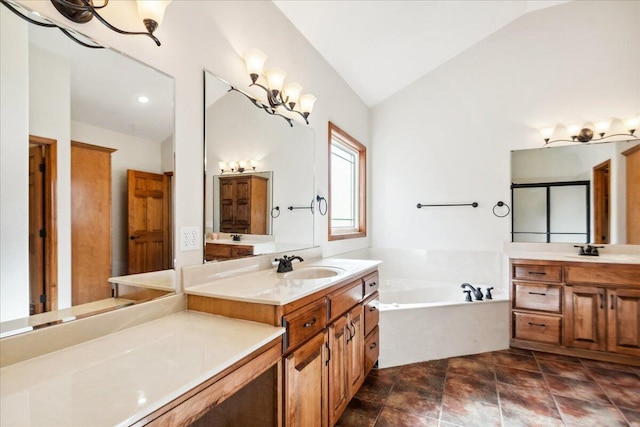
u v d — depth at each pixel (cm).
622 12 286
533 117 316
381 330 249
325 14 228
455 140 349
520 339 283
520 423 178
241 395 126
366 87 346
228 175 173
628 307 248
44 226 98
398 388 217
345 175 358
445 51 332
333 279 169
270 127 209
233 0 175
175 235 142
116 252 118
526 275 280
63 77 103
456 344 270
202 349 99
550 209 311
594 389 214
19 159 93
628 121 282
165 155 138
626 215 286
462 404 197
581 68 298
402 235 373
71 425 61
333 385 164
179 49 144
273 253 212
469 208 342
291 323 127
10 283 90
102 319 110
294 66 232
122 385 76
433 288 338
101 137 115
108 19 115
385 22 253
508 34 325
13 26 91
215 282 160
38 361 90
